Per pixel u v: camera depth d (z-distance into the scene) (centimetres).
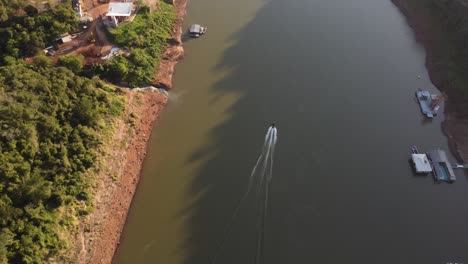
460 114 7112
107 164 6000
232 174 6212
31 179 5212
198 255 5416
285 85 7469
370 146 6644
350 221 5750
